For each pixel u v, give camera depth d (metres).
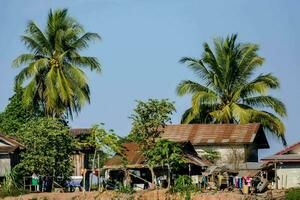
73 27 57.00
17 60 56.19
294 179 47.91
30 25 56.53
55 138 45.69
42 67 55.06
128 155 47.53
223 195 39.22
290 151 49.88
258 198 39.50
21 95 58.47
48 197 39.62
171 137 55.19
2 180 46.16
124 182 45.97
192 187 40.22
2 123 57.53
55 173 45.62
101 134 46.91
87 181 47.94
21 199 39.59
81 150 51.50
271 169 48.16
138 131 47.94
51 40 56.78
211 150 54.44
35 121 47.81
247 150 54.19
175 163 44.16
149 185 44.78
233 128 55.12
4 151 45.41
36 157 44.88
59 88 54.94
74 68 56.00
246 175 47.47
